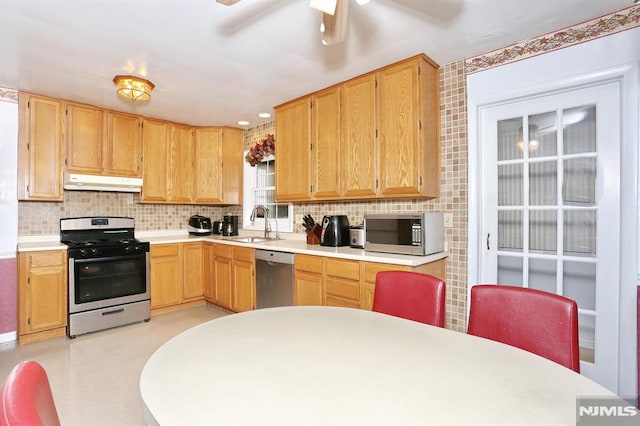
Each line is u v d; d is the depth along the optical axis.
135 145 3.87
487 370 0.97
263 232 4.43
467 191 2.54
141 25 2.07
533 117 2.36
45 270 3.07
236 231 4.63
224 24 2.07
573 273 2.20
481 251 2.54
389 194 2.64
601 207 2.07
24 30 2.12
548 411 0.77
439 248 2.59
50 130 3.29
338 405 0.79
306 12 1.95
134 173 3.85
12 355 2.74
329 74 2.82
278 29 2.12
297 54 2.46
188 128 4.33
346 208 3.36
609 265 2.05
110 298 3.37
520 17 2.01
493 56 2.42
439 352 1.09
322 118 3.13
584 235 2.16
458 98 2.59
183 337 1.23
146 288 3.63
